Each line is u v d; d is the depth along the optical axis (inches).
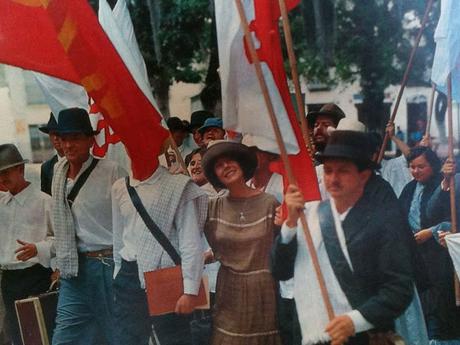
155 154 151.7
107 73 148.6
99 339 173.6
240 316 138.4
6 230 185.9
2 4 168.2
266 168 156.0
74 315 170.9
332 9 495.2
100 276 168.7
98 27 148.5
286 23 129.0
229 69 126.8
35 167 315.6
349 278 109.0
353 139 109.7
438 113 450.9
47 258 179.8
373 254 108.3
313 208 115.3
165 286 146.3
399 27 491.2
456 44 174.1
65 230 168.6
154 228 148.6
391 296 105.7
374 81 514.9
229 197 142.2
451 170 173.8
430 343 175.5
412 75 502.6
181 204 147.7
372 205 110.4
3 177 183.0
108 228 169.5
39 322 177.8
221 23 127.3
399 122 604.4
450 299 173.0
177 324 157.3
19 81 578.6
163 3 474.6
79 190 167.6
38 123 583.2
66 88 206.2
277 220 133.2
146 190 150.3
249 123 126.0
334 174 110.2
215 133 216.5
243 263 138.1
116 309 157.8
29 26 170.1
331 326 106.4
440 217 176.6
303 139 128.6
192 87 595.8
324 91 585.3
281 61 128.0
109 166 169.6
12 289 189.0
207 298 146.5
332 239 110.0
